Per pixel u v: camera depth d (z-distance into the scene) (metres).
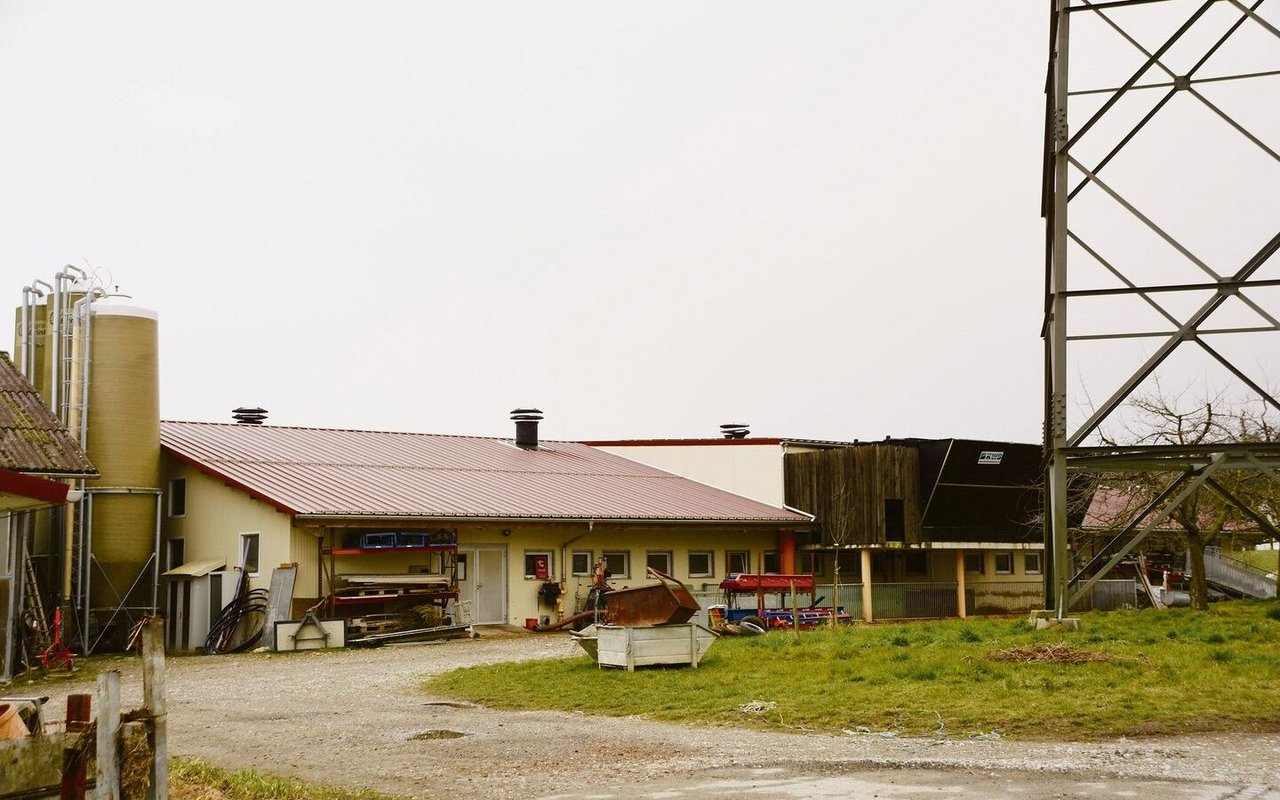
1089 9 21.47
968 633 20.27
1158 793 8.61
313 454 34.44
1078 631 20.31
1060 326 21.53
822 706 13.51
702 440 42.91
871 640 20.38
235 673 21.39
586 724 13.48
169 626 28.66
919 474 36.84
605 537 35.00
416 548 29.50
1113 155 21.48
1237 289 20.53
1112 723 11.63
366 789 9.82
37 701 8.38
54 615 26.16
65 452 23.14
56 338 29.11
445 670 20.80
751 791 9.15
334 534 28.55
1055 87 22.05
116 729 6.17
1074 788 8.86
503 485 35.34
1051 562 26.36
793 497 40.22
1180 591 43.66
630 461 44.66
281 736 13.08
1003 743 11.02
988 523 38.22
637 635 18.14
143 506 29.12
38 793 5.95
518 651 24.83
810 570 40.31
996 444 36.88
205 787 9.62
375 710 15.37
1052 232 23.64
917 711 12.80
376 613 28.61
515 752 11.56
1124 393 21.25
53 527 28.06
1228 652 15.84
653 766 10.49
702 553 37.62
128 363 29.22
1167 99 21.47
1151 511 27.84
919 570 42.16
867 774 9.69
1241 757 9.98
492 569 32.06
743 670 17.36
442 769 10.71
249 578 28.42
